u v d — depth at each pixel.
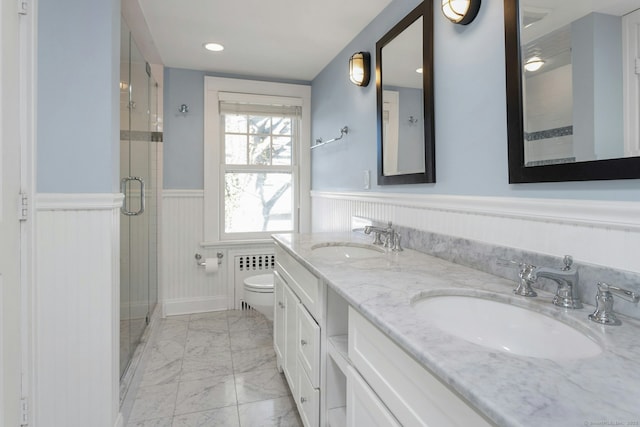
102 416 1.45
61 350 1.41
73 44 1.41
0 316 1.17
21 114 1.28
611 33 0.86
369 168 2.19
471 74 1.35
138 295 2.28
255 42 2.54
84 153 1.43
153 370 2.17
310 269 1.38
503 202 1.17
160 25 2.28
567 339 0.83
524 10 1.10
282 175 3.42
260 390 1.97
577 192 0.96
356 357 1.01
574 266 0.95
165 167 3.08
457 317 1.01
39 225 1.37
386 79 1.94
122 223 1.87
